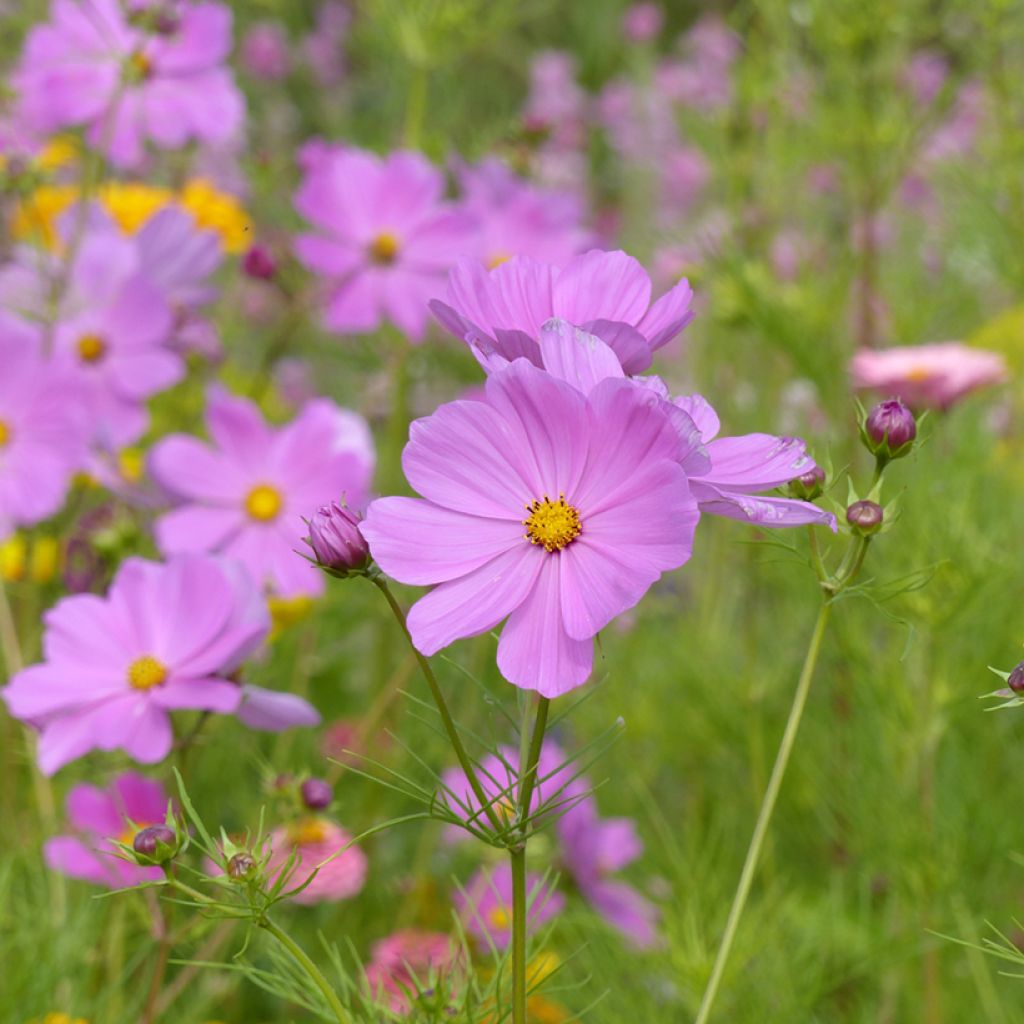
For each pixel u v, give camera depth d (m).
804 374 1.23
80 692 0.96
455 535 0.83
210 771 1.16
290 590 1.13
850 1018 1.10
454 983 0.91
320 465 1.14
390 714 1.23
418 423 0.83
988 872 1.10
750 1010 1.04
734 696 1.18
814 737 1.18
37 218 1.19
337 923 1.13
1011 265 1.27
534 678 0.82
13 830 1.09
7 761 1.12
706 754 1.22
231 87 1.26
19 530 1.20
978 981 1.06
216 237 1.24
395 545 0.83
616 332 0.83
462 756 0.83
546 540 0.82
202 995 1.04
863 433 0.87
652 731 1.23
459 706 1.25
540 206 1.29
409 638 0.82
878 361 1.17
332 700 1.30
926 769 1.08
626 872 1.19
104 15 1.24
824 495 0.87
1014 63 1.27
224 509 1.14
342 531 0.83
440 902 1.18
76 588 1.09
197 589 0.96
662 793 1.27
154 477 1.14
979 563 1.07
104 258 1.21
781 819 1.18
